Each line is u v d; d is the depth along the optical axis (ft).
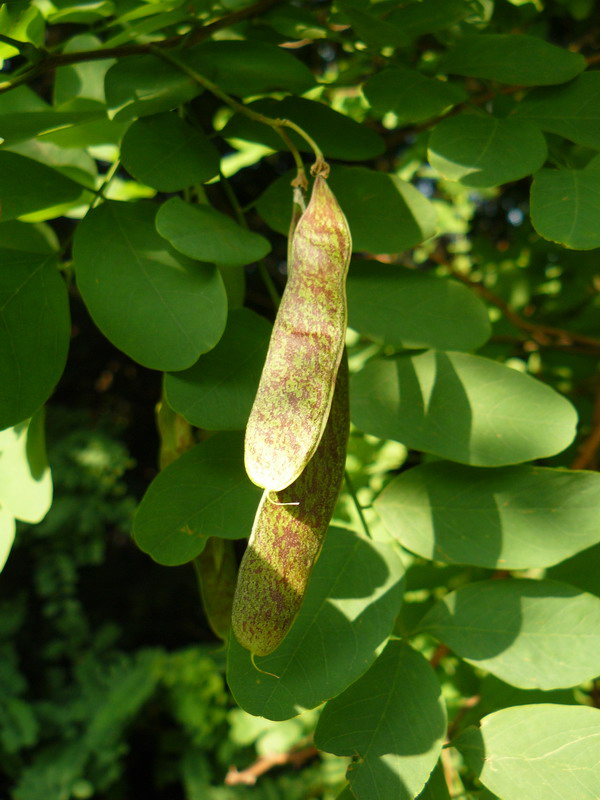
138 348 0.54
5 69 1.09
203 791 2.76
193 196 0.74
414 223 0.65
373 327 0.64
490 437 0.59
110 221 0.59
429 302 0.65
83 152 0.84
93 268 0.57
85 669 3.32
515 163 0.59
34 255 0.59
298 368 0.39
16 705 3.07
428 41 0.96
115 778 2.91
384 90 0.69
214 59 0.69
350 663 0.51
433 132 0.62
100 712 2.96
